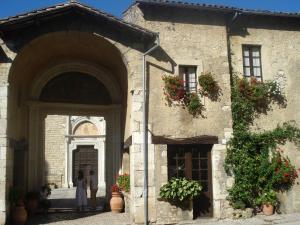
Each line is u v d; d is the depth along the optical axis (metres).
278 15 13.41
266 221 11.66
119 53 12.09
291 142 13.35
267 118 13.26
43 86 14.80
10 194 11.45
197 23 12.73
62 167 27.88
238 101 12.80
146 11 12.30
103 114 15.51
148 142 11.81
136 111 11.81
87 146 28.55
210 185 12.44
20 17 10.89
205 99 12.46
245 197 12.34
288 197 13.12
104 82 15.17
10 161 11.64
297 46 14.01
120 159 14.85
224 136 12.48
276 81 13.58
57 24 11.56
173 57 12.34
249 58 13.59
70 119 28.34
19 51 11.30
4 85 11.15
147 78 12.05
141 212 11.50
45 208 14.31
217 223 11.49
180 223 11.57
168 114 12.07
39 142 14.81
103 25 11.88
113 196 14.12
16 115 12.87
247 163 12.52
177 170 12.23
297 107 13.63
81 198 15.12
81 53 14.20
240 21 13.52
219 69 12.73
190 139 12.11
